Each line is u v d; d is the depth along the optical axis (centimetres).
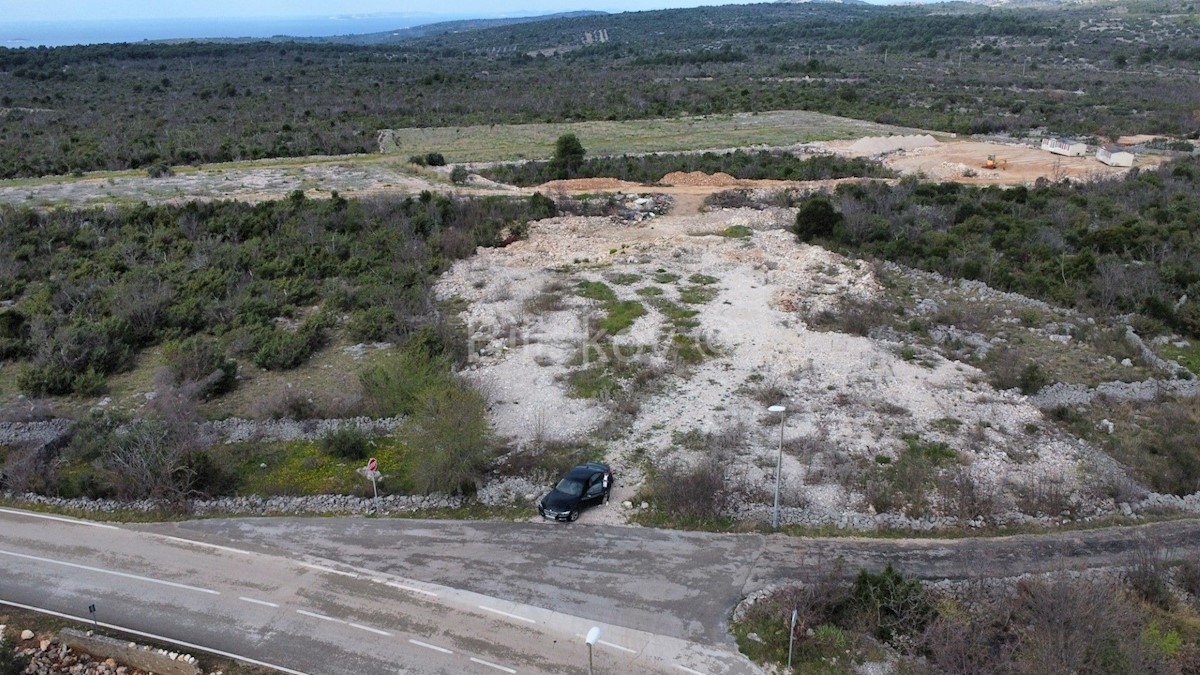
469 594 2098
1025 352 3522
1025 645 1856
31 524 2438
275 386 3303
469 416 2661
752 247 4866
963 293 4209
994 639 1909
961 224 5053
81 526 2431
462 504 2500
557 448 2778
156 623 2014
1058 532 2342
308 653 1908
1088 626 1797
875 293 4116
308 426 2956
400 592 2111
